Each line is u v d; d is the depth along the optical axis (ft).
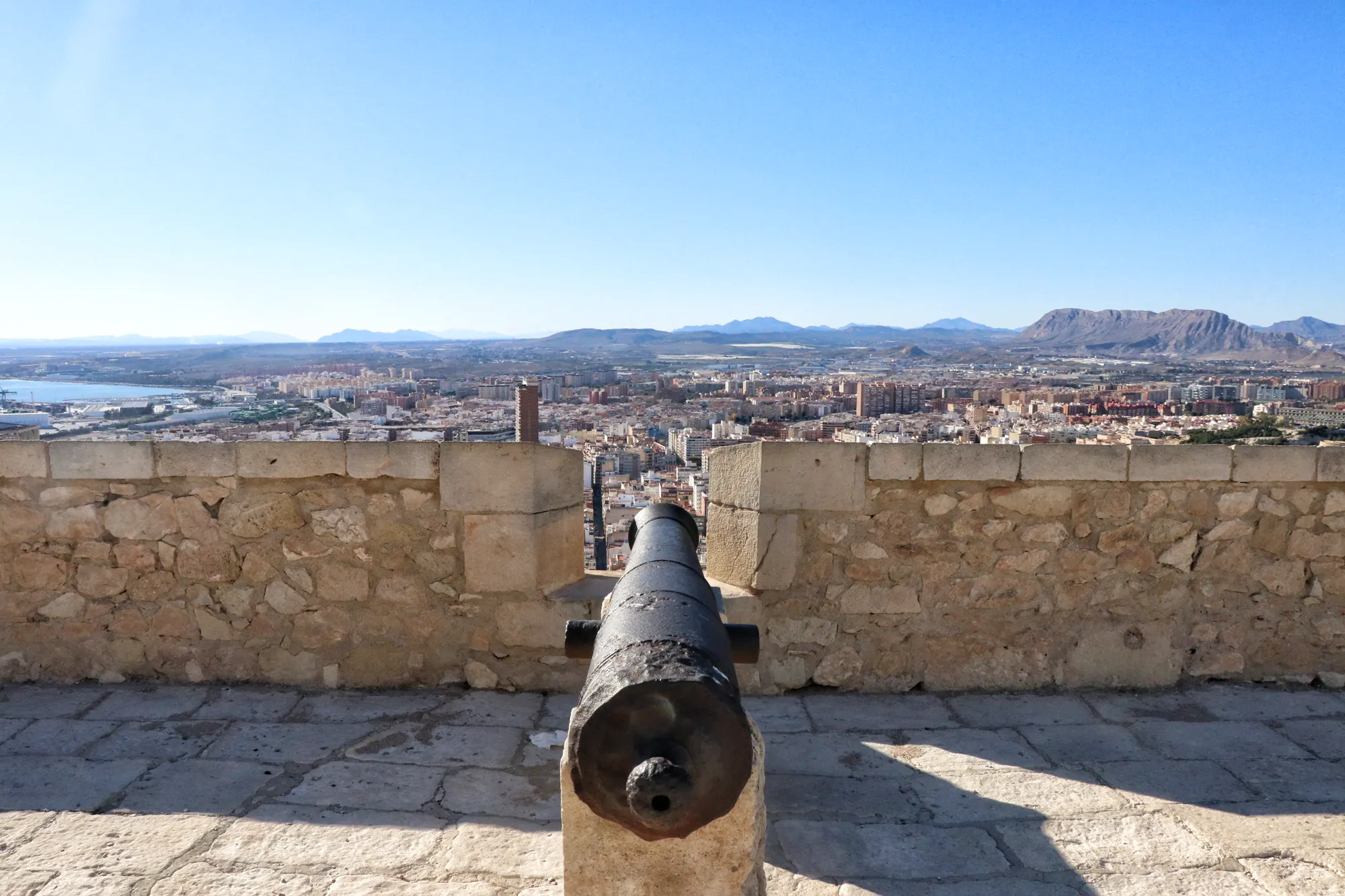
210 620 14.08
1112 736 12.42
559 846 9.43
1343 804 10.52
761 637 13.92
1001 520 13.89
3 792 10.48
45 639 14.16
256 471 13.74
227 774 11.02
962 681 14.11
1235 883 8.93
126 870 8.89
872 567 13.91
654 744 5.47
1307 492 14.08
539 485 13.64
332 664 14.02
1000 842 9.68
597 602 13.71
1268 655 14.38
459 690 13.92
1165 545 14.06
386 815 10.03
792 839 9.70
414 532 13.80
